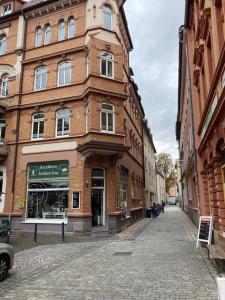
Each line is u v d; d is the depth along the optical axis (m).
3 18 23.25
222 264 7.82
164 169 76.00
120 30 22.33
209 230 11.44
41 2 21.73
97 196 18.36
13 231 18.36
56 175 18.80
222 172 10.05
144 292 6.39
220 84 8.27
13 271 8.45
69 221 17.42
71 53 20.23
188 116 21.22
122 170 21.59
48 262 9.62
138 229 19.98
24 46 22.12
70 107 19.42
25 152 19.94
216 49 8.65
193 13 15.18
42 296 6.22
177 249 11.69
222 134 8.53
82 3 20.80
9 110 21.16
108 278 7.57
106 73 19.47
